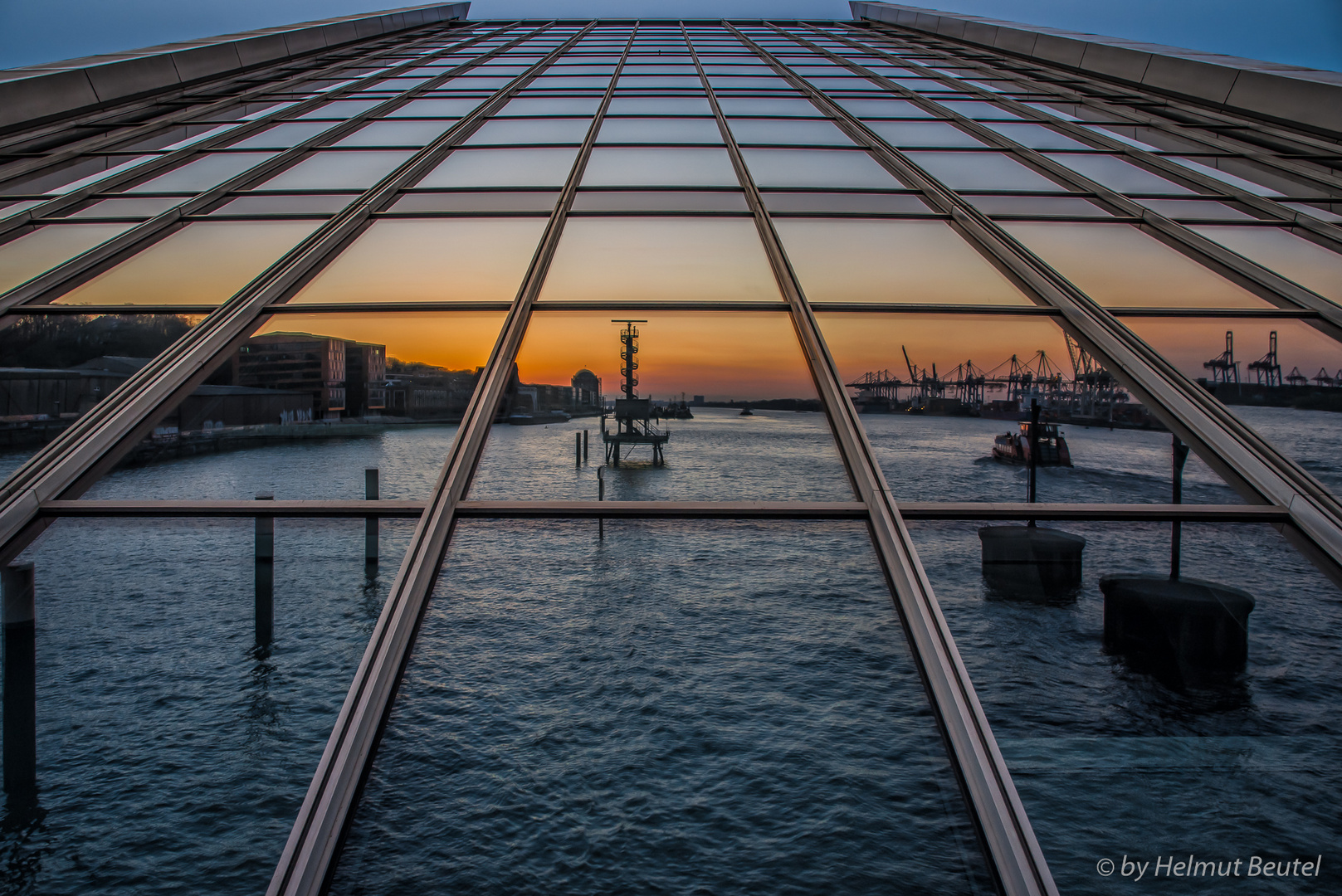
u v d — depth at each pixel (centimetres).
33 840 273
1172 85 1352
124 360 502
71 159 962
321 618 345
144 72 1345
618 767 295
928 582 356
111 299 579
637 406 493
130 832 271
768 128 1073
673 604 360
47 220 741
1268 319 555
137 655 332
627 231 704
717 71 1533
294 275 608
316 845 268
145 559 371
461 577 367
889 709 316
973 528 387
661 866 271
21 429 437
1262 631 334
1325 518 380
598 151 954
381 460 431
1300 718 304
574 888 264
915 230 713
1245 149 1002
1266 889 261
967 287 598
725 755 299
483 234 697
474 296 581
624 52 1772
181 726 304
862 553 382
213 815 279
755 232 709
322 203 784
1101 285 596
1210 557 370
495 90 1326
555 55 1711
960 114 1167
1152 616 343
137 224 739
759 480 421
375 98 1278
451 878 264
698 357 515
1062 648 331
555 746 298
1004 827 272
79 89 1204
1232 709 312
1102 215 753
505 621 343
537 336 536
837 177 862
